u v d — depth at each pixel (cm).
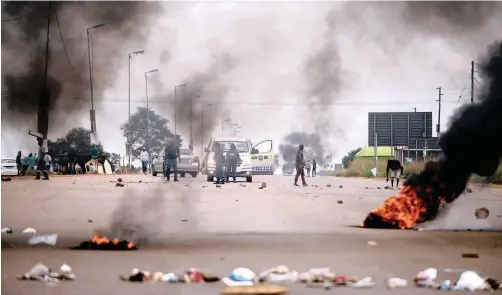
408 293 1934
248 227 3669
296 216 4366
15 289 1956
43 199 5806
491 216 4397
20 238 3119
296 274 2156
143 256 2591
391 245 2948
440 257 2612
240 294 1822
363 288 2005
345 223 3909
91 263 2411
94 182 9806
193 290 1958
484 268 2364
